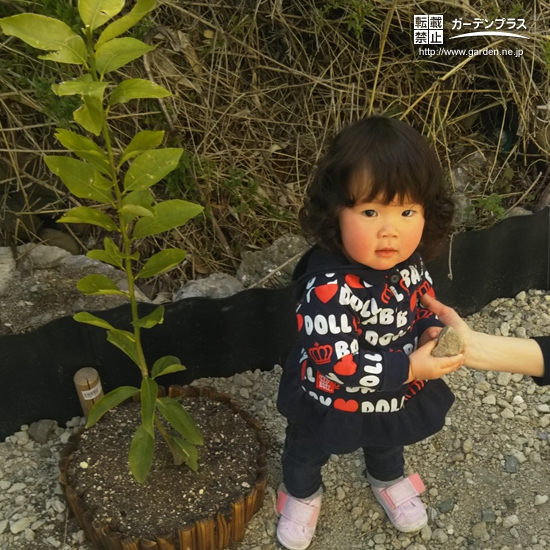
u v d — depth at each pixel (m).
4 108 2.25
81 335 2.02
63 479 1.76
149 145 1.30
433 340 1.42
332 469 2.04
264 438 1.92
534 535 1.85
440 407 1.56
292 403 1.56
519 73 2.83
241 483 1.78
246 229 2.62
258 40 2.51
